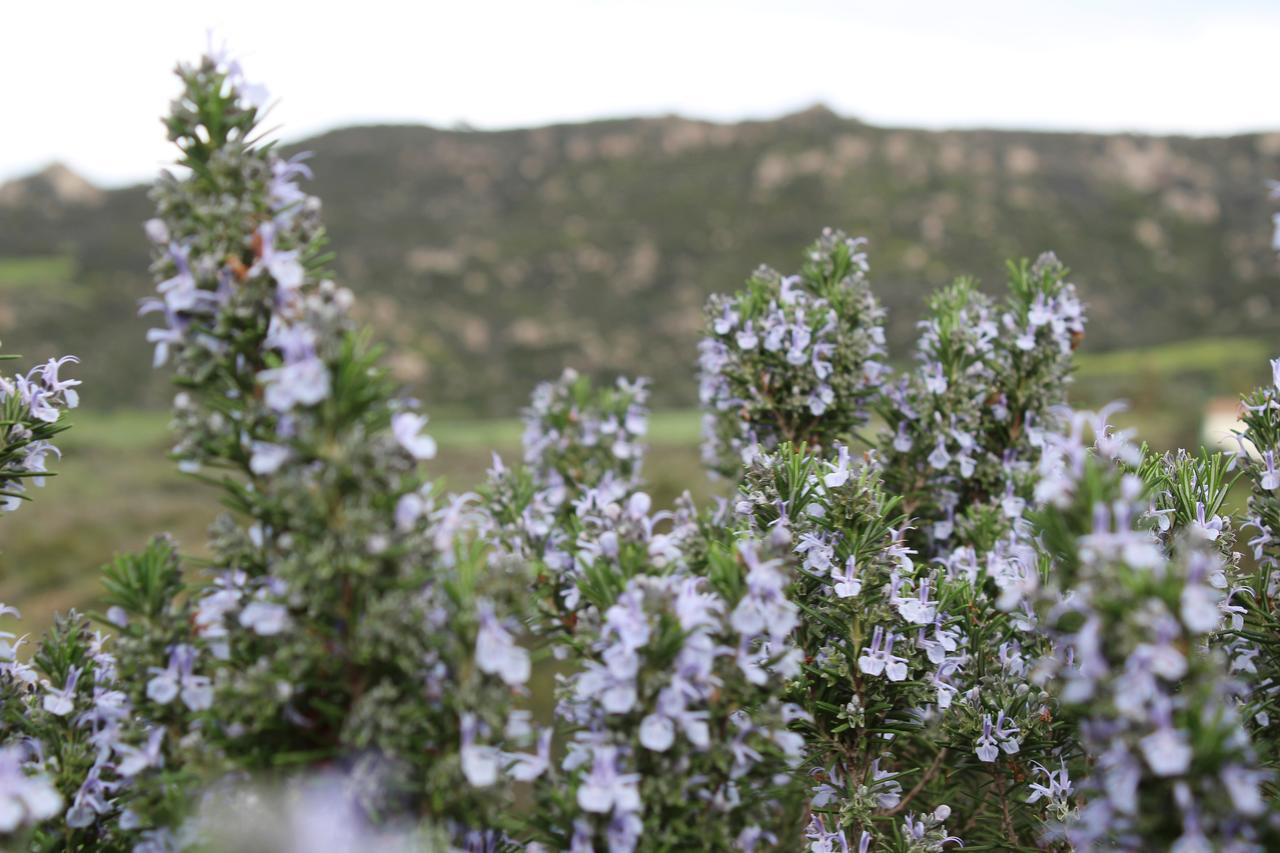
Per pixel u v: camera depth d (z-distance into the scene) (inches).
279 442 63.4
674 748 68.3
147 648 67.2
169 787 64.4
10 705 81.7
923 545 127.6
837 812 92.4
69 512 837.2
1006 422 129.4
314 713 66.8
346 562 61.1
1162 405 1310.3
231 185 70.1
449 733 63.5
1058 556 67.4
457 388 2043.6
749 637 74.0
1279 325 2268.7
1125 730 57.4
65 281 2364.7
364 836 63.1
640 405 145.3
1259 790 76.4
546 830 67.8
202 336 68.3
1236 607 89.8
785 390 128.0
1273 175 2938.0
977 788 106.6
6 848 61.5
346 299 65.7
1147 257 2623.0
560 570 107.1
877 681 92.9
